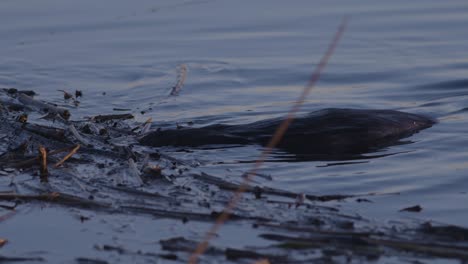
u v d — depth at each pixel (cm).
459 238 1481
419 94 2664
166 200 1697
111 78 2962
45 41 3462
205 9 3919
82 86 2862
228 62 3111
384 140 2105
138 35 3528
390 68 2964
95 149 2031
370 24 3562
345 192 1752
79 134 2116
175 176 1848
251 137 2097
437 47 3216
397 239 1484
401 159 1966
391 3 3888
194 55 3222
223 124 2183
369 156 1986
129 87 2836
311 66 3023
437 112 2417
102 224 1595
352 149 2038
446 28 3478
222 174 1869
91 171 1888
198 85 2833
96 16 3812
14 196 1719
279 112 2480
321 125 2119
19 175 1867
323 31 3494
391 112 2244
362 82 2836
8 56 3259
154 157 1981
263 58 3153
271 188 1761
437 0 3912
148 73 3005
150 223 1592
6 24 3681
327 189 1770
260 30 3550
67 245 1507
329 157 1983
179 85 2806
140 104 2616
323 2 3956
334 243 1461
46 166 1870
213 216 1598
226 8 3925
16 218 1633
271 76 2925
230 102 2617
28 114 2377
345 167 1911
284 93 2722
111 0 4072
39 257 1459
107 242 1512
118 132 2212
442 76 2831
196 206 1666
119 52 3297
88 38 3497
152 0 4091
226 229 1547
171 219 1606
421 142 2088
